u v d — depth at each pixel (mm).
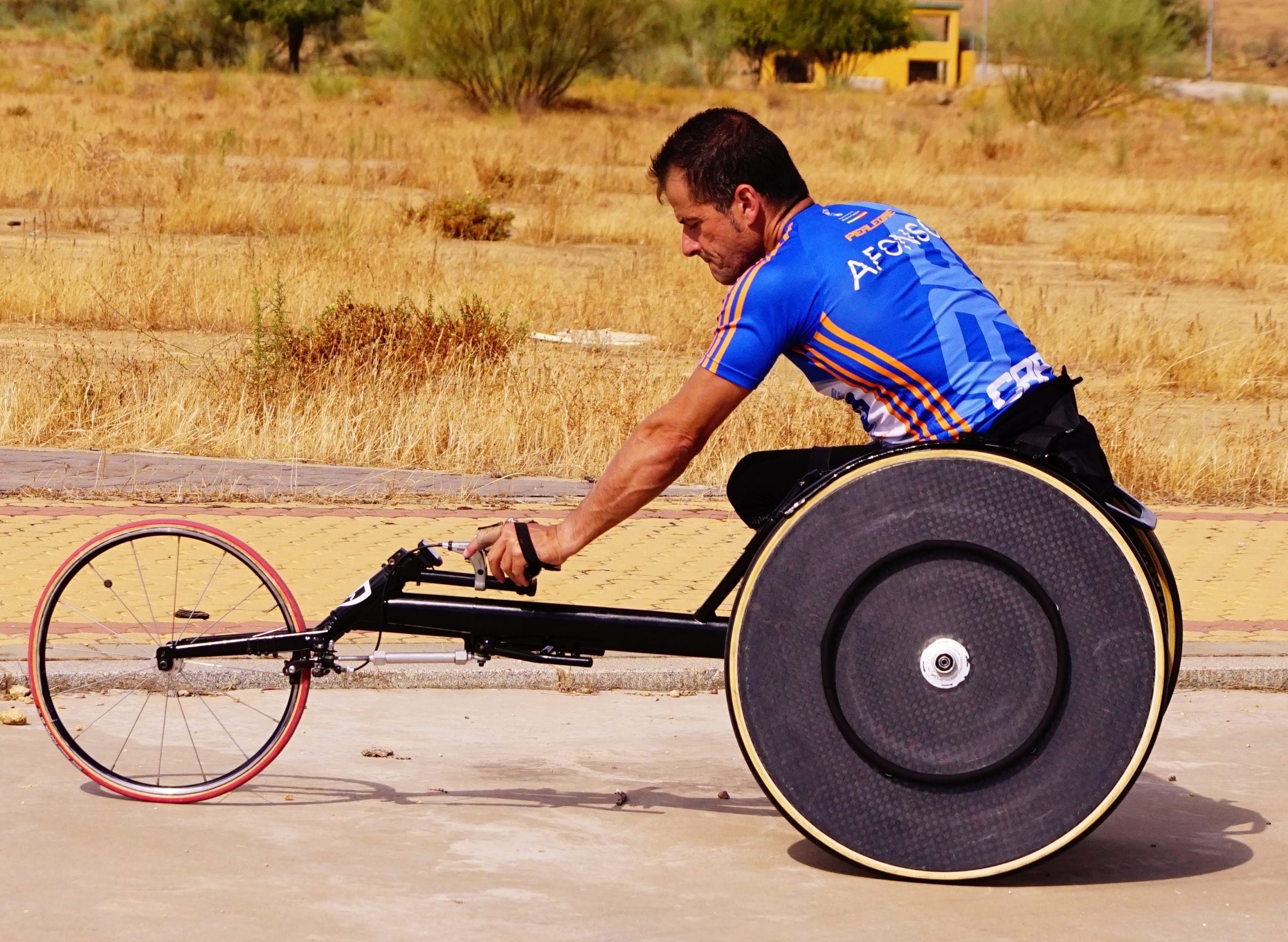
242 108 55312
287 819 5070
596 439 11359
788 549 4652
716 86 83938
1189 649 7184
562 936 4215
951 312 4668
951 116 68000
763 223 4828
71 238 23328
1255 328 17625
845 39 86562
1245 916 4484
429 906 4391
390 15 60156
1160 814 5395
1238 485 11203
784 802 4656
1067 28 58406
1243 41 150625
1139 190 37750
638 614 5039
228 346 15445
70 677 6285
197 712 6168
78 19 115562
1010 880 4738
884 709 4637
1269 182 42188
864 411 4801
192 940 4129
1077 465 4703
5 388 11875
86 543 8453
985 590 4609
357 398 11781
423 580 5117
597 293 18875
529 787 5473
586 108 60219
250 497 9734
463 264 21188
